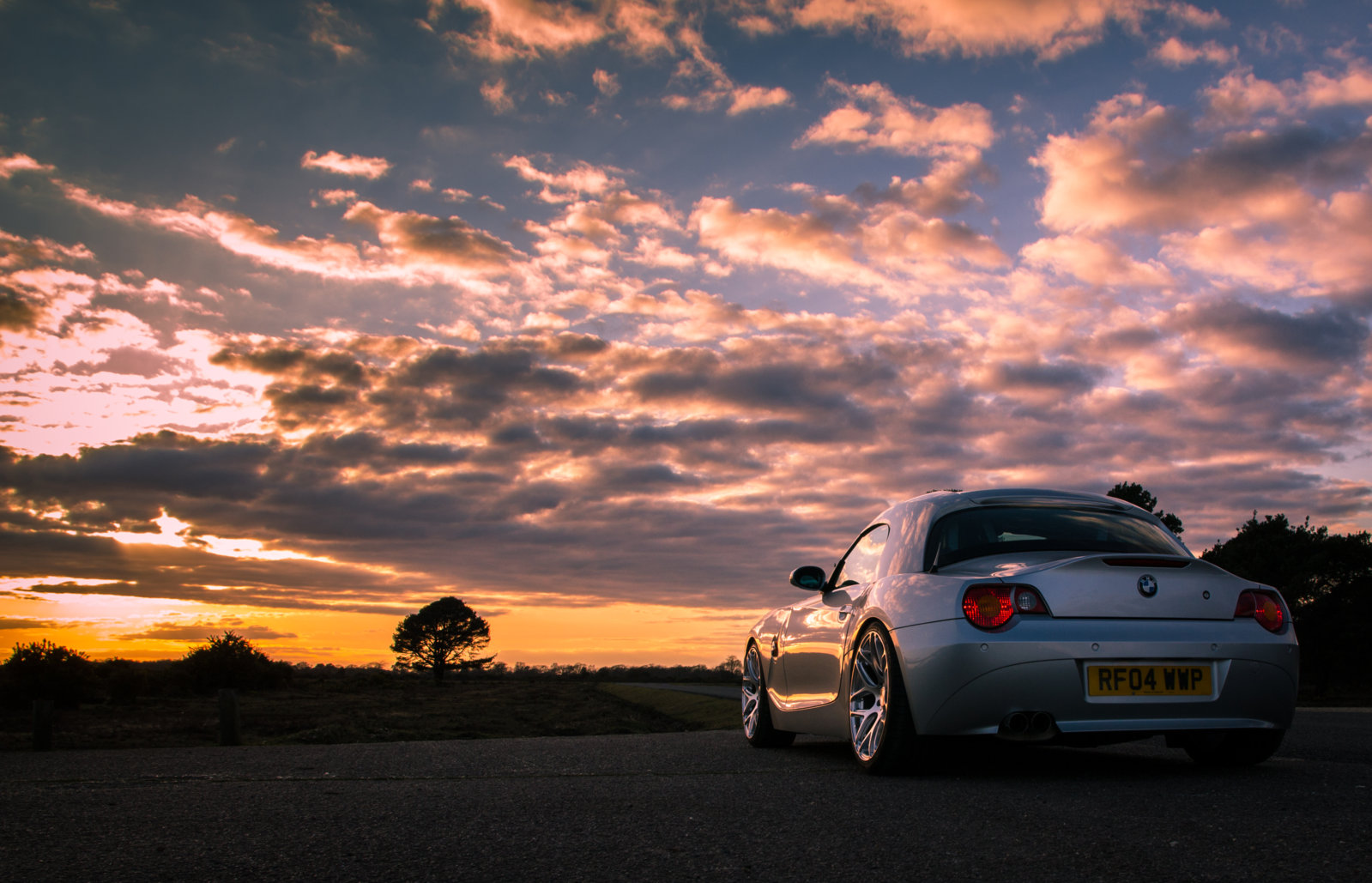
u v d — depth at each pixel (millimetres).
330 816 2828
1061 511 4262
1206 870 1968
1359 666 38375
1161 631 3586
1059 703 3479
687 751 5406
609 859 2176
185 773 4277
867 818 2715
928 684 3609
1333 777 3539
